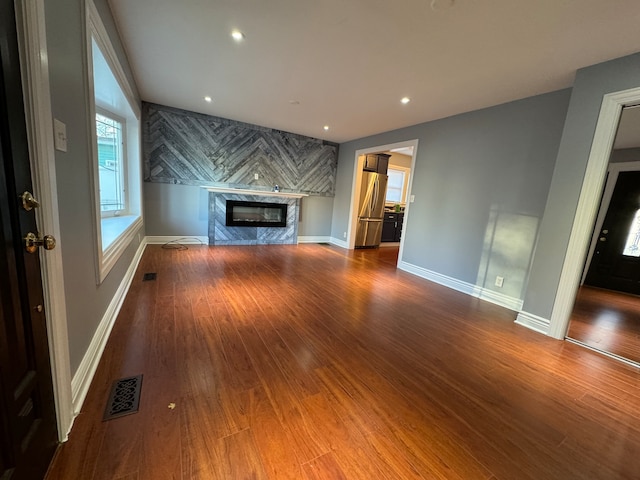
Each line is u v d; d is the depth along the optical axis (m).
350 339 2.16
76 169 1.37
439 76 2.68
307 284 3.40
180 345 1.88
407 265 4.50
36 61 0.90
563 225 2.41
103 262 1.77
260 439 1.21
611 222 2.59
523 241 3.05
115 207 3.57
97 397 1.36
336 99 3.49
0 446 0.73
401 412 1.44
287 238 5.91
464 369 1.88
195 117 4.73
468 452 1.24
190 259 4.06
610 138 2.17
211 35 2.26
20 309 0.84
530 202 2.99
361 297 3.11
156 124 4.48
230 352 1.85
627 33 1.82
